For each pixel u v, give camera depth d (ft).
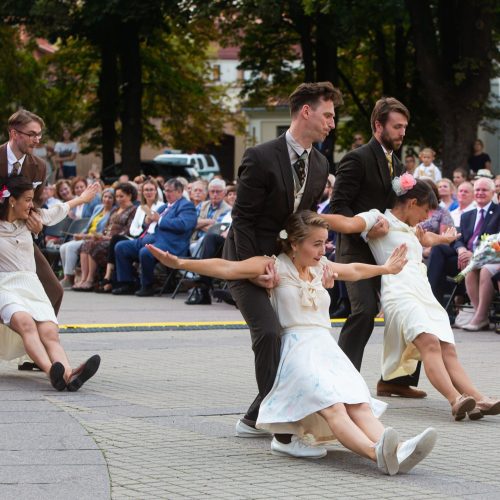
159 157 194.59
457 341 50.44
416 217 33.96
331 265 27.81
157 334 50.29
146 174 150.92
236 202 27.81
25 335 34.68
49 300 36.29
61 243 83.82
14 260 35.45
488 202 57.06
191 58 176.24
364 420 25.61
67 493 21.85
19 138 35.58
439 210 57.72
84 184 84.64
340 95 27.71
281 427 26.00
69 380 33.94
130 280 72.59
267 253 27.66
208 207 73.51
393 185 33.71
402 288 33.32
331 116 27.63
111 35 144.66
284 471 24.82
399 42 138.41
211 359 42.37
